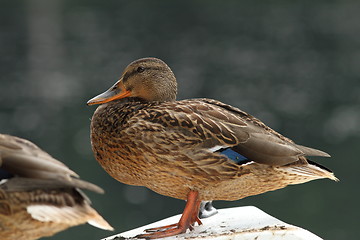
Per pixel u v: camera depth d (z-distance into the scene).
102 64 35.41
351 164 19.62
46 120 24.61
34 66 34.81
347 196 16.98
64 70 33.75
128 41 42.28
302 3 56.00
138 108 5.67
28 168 3.92
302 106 26.48
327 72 32.47
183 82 31.34
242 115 5.80
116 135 5.57
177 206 15.83
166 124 5.46
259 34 44.00
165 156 5.43
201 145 5.43
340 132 22.97
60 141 22.03
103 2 58.22
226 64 35.12
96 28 47.00
